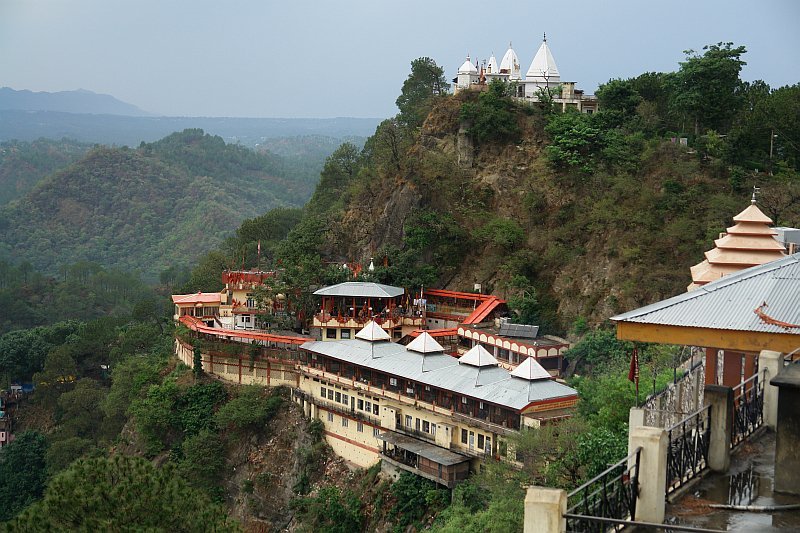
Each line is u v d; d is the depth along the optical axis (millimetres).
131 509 40156
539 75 133500
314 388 93438
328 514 80562
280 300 112875
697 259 92625
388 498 77438
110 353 148250
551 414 68375
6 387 156000
